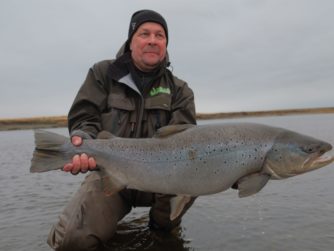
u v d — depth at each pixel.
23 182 2.53
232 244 1.28
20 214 1.70
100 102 1.36
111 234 1.31
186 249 1.27
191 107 1.42
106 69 1.39
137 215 1.67
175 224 1.43
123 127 1.34
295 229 1.38
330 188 1.99
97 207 1.27
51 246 1.26
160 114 1.37
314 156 1.17
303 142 1.17
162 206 1.38
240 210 1.64
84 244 1.23
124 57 1.38
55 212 1.72
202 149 1.14
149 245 1.32
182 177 1.15
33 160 1.12
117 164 1.16
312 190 1.95
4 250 1.28
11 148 5.41
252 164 1.15
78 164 1.13
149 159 1.16
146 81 1.38
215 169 1.14
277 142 1.16
